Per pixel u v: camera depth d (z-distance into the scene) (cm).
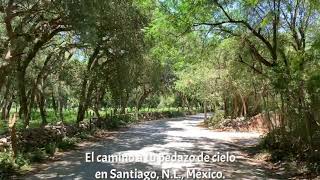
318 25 1764
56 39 2559
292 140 1656
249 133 3097
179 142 2406
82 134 2458
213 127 3672
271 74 1584
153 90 5028
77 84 3095
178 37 1838
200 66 3303
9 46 1709
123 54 2806
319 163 1381
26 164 1467
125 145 2212
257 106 3425
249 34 1773
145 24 2470
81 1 1573
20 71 2161
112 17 2191
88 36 1631
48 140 1933
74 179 1259
